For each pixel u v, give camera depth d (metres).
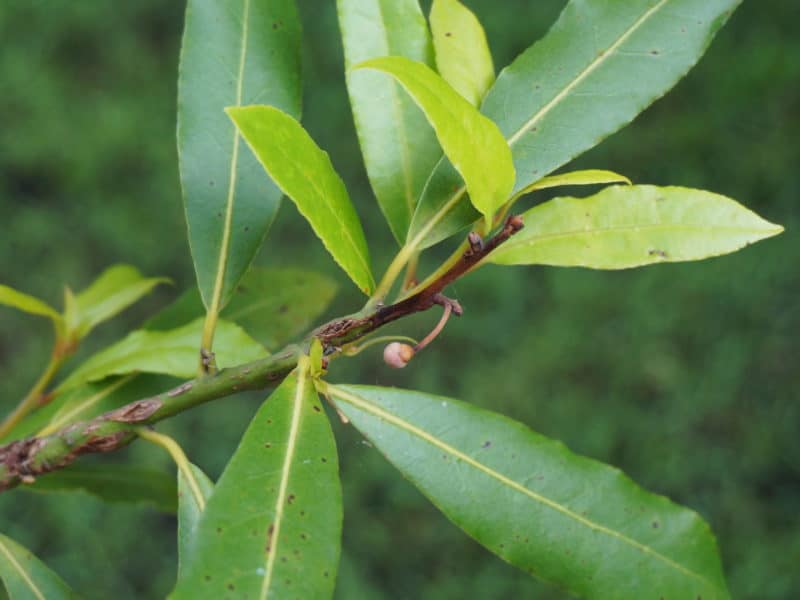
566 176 0.39
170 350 0.43
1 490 0.41
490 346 1.21
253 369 0.39
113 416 0.40
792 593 1.05
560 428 1.17
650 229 0.40
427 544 1.10
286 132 0.38
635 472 1.14
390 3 0.42
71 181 1.32
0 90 1.37
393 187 0.42
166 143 1.37
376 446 0.39
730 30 1.43
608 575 0.39
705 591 0.39
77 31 1.44
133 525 1.08
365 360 1.17
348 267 0.38
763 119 1.35
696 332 1.22
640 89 0.41
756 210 1.30
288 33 0.43
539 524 0.39
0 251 1.25
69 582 1.05
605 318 1.23
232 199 0.42
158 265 1.28
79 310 0.46
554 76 0.41
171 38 1.47
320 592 0.36
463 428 0.39
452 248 1.19
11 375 1.16
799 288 1.24
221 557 0.36
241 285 0.47
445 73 0.41
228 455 1.12
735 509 1.12
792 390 1.18
